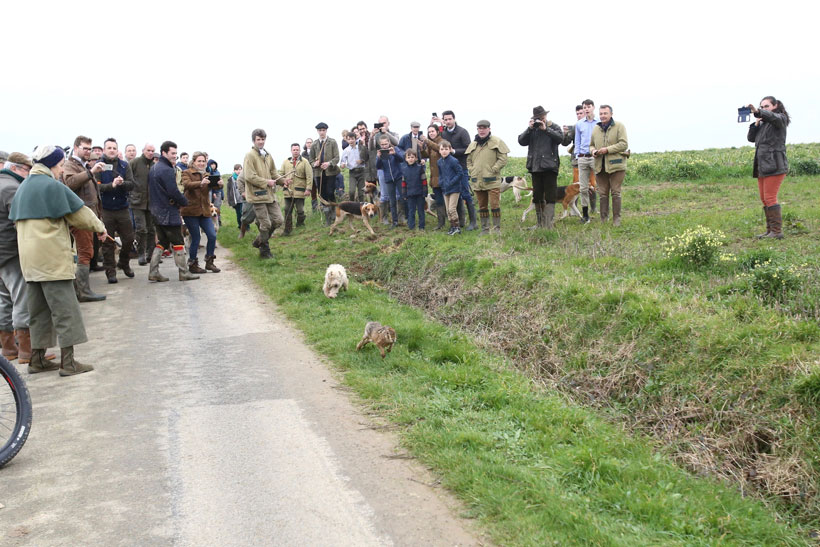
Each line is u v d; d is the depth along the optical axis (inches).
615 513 143.3
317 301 337.7
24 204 218.5
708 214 449.1
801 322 222.2
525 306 303.4
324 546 124.6
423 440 171.5
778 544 146.3
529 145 440.1
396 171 513.0
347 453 167.2
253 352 260.8
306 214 692.1
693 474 187.3
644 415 220.4
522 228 462.6
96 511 138.1
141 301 354.0
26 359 250.2
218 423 187.8
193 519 134.6
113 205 401.7
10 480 153.3
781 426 190.1
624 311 259.1
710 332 229.5
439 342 264.1
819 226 373.4
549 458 165.8
